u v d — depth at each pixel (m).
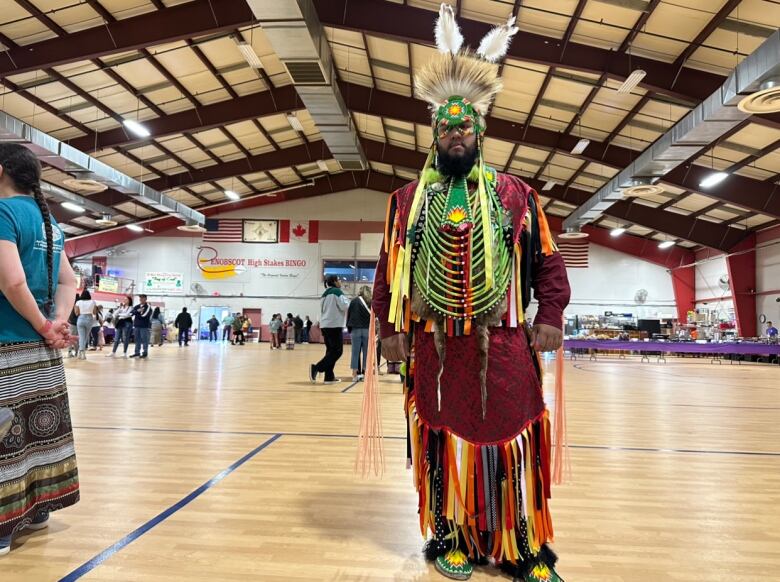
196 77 12.61
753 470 2.57
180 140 15.94
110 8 9.59
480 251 1.40
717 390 6.71
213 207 23.64
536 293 1.48
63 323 1.64
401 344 1.51
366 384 1.59
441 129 1.46
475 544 1.44
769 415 4.48
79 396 4.83
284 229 23.59
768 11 7.55
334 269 23.31
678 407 4.94
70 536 1.63
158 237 23.83
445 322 1.40
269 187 22.70
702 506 2.02
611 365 12.52
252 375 7.29
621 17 8.37
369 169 22.56
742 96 7.89
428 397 1.43
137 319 10.29
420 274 1.45
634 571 1.45
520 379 1.39
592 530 1.76
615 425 3.87
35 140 11.64
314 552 1.54
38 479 1.58
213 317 22.08
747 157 12.69
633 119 11.82
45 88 11.98
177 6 9.72
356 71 12.55
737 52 8.58
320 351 16.02
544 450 1.39
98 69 11.58
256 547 1.57
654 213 18.45
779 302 17.06
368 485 2.20
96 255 23.78
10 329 1.53
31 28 9.69
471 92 1.51
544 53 9.27
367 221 23.39
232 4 9.56
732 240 18.38
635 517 1.89
